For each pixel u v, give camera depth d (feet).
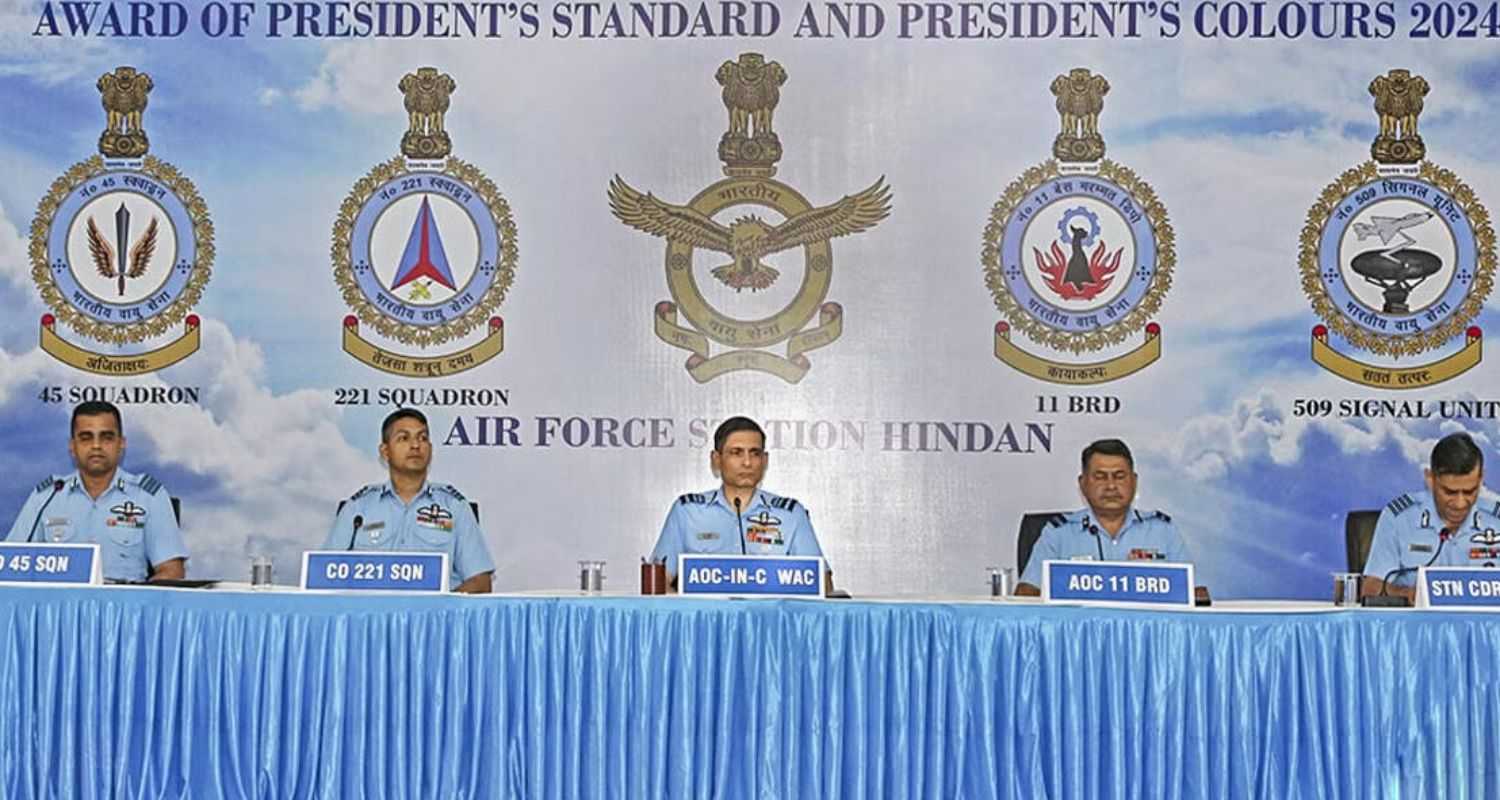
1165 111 20.81
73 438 20.98
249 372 21.02
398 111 21.12
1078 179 20.88
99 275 21.17
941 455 20.94
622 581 20.98
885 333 20.98
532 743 12.82
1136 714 12.64
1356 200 20.72
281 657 12.92
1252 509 20.67
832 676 12.77
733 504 20.86
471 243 21.08
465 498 21.01
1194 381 20.75
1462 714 12.52
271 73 21.09
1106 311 20.83
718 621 12.84
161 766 12.94
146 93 21.15
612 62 21.07
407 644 12.92
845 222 21.01
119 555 20.80
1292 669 12.60
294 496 20.95
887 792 12.76
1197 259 20.77
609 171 21.08
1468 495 20.48
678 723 12.80
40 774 12.93
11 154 21.12
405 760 12.89
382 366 21.06
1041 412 20.86
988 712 12.69
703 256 21.03
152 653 12.95
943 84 20.95
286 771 12.89
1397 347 20.67
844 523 20.97
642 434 21.01
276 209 21.08
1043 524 20.80
